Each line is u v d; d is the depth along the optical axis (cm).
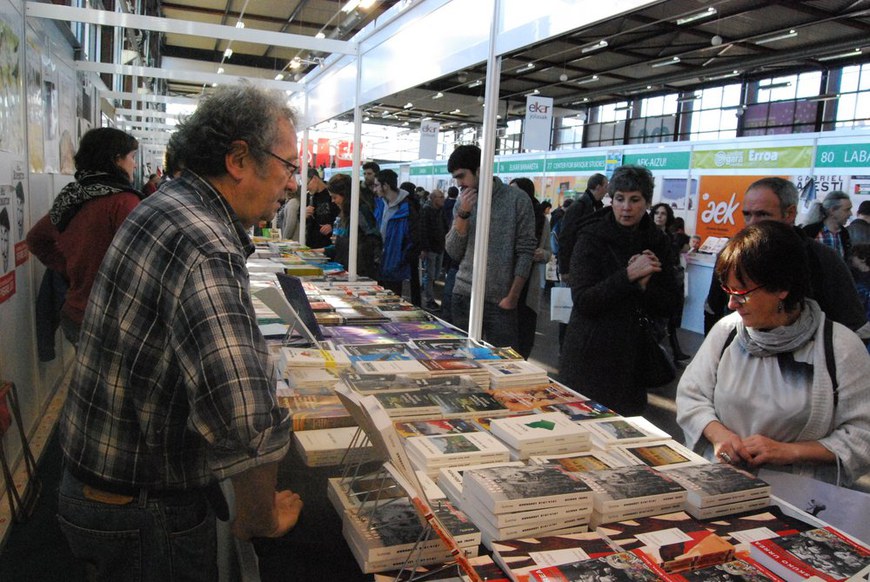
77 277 263
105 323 101
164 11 1419
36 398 346
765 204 188
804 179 580
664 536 111
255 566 121
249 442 93
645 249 226
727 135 1160
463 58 272
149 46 1370
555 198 886
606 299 214
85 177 262
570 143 1487
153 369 99
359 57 430
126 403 102
